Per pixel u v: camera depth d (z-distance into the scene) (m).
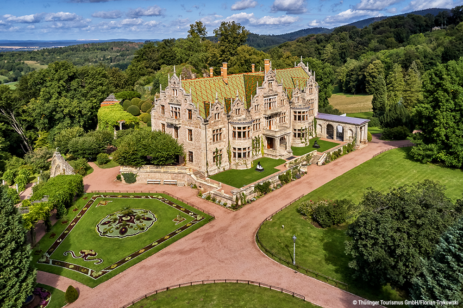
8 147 105.88
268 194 66.44
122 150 72.56
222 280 42.12
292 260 45.66
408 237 35.78
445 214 37.16
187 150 75.31
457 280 27.52
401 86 134.38
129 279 42.91
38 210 51.91
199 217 58.06
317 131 103.44
